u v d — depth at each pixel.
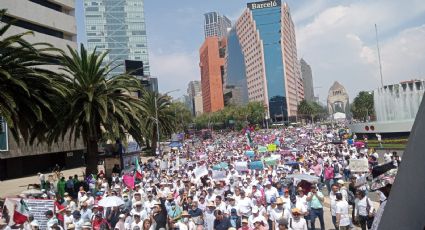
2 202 22.30
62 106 29.67
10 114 21.23
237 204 13.43
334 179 20.41
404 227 1.60
